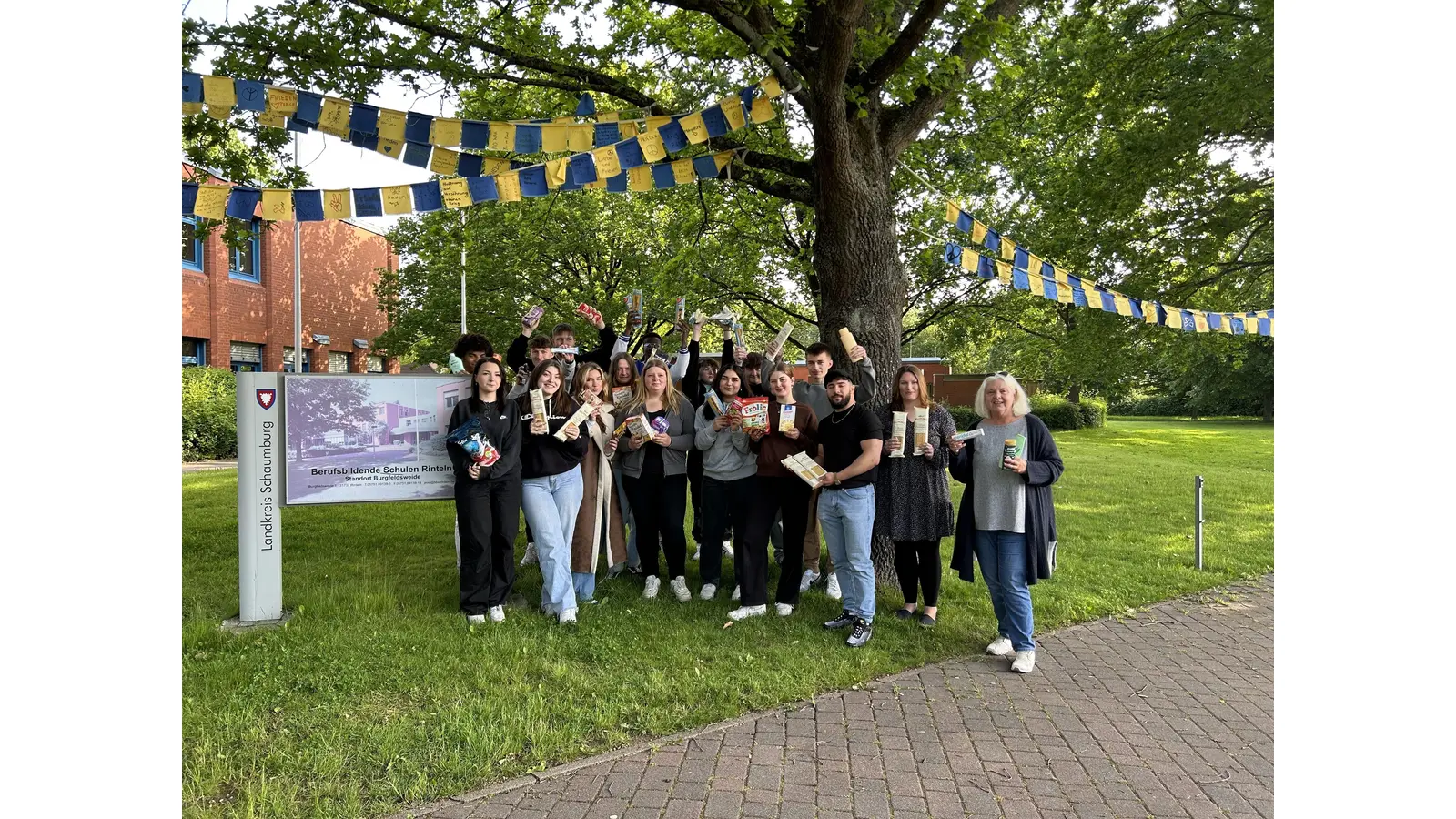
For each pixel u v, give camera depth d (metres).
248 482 5.03
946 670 4.49
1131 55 12.05
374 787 3.13
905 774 3.30
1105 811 3.04
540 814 2.98
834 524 4.97
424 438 5.43
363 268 25.81
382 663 4.31
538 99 8.09
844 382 4.84
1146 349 14.73
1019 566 4.48
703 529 5.75
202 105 4.45
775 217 10.84
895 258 6.14
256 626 4.94
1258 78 10.51
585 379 5.36
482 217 10.49
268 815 2.93
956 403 31.77
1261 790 3.19
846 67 5.05
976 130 9.73
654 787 3.18
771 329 17.22
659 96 7.94
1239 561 7.29
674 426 5.76
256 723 3.59
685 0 4.99
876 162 6.05
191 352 19.72
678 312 6.98
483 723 3.64
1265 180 12.59
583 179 4.71
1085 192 12.98
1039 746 3.56
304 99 4.57
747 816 2.97
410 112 4.70
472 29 7.02
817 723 3.78
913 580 5.39
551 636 4.77
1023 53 8.73
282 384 5.09
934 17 5.20
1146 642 5.04
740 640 4.86
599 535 5.57
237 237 6.61
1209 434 27.48
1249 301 14.34
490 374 5.00
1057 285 6.66
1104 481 13.21
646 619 5.23
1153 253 13.04
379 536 8.11
